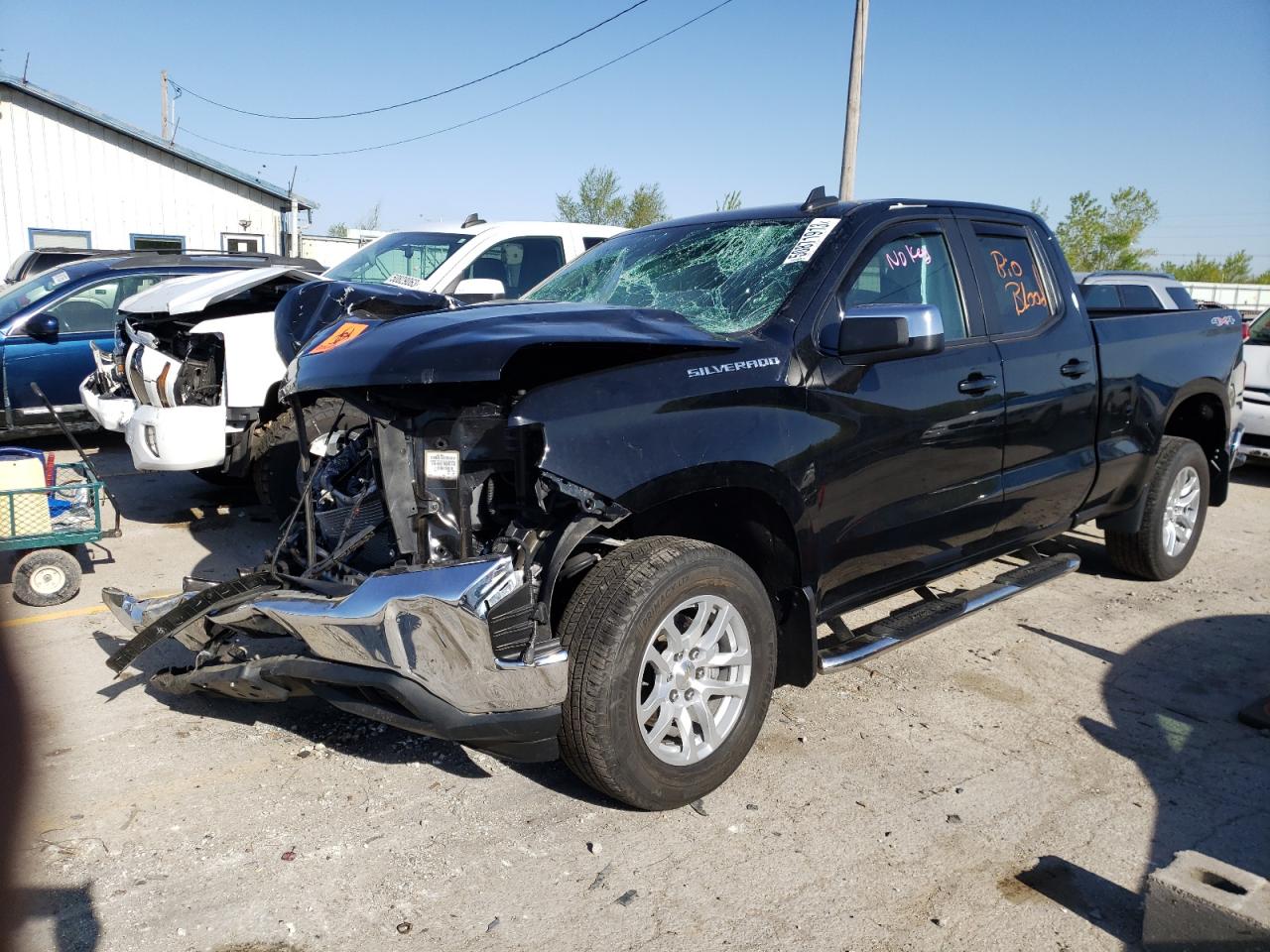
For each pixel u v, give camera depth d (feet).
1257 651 15.46
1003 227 15.06
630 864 9.57
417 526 9.89
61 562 16.62
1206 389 18.28
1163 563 18.43
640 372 10.15
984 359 13.66
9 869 9.20
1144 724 12.82
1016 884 9.34
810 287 11.96
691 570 10.00
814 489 11.27
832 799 10.83
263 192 81.56
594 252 15.48
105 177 74.90
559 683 9.40
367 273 25.71
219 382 19.69
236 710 12.84
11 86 70.03
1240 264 158.71
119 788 10.77
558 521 9.64
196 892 8.98
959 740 12.29
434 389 9.89
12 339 28.09
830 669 11.56
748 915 8.81
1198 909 7.86
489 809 10.53
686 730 10.36
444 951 8.28
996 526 14.40
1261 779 11.40
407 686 9.08
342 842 9.84
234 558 19.35
